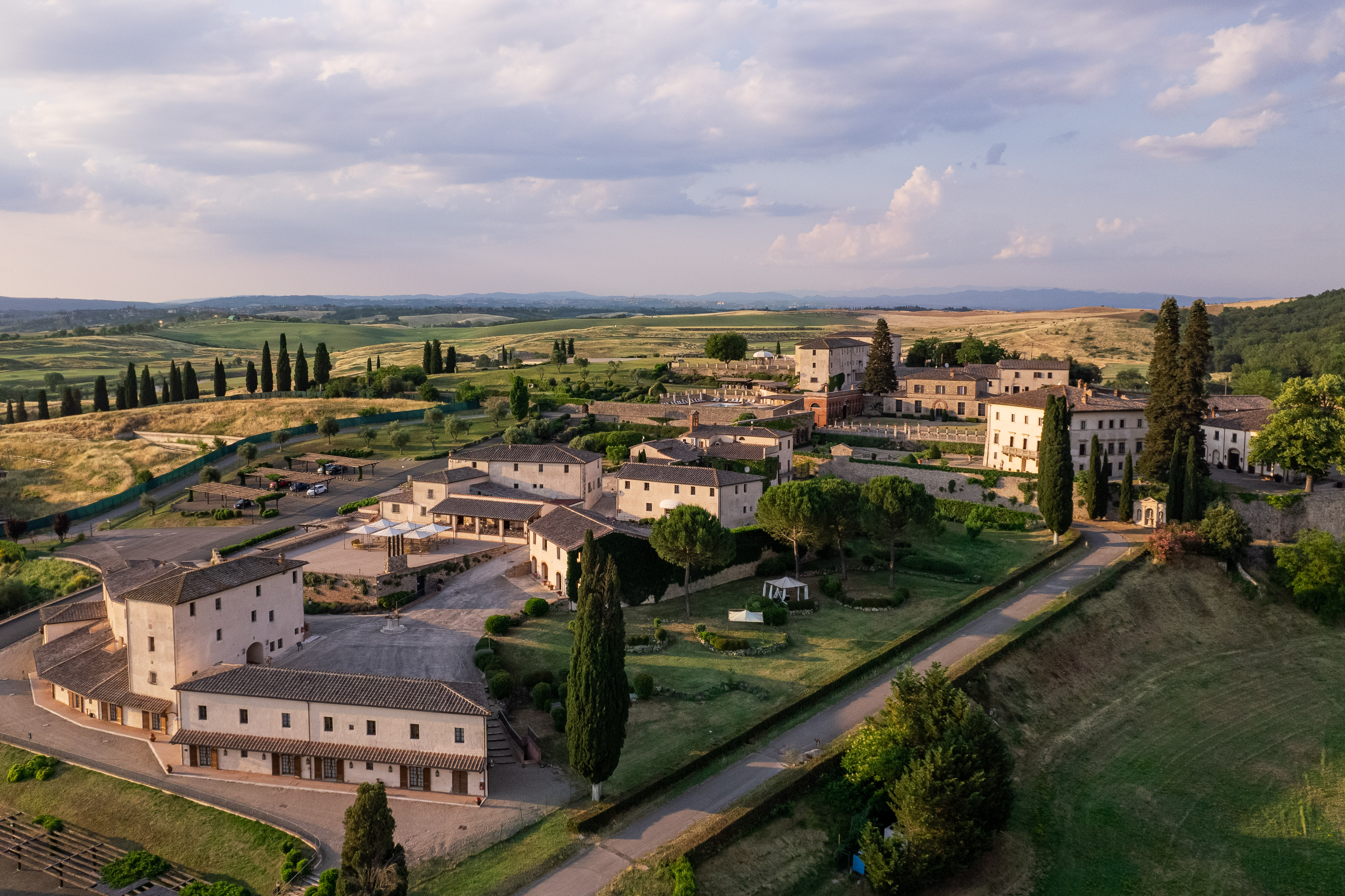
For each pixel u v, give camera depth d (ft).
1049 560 384.68
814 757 238.89
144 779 236.63
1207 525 391.04
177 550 440.86
